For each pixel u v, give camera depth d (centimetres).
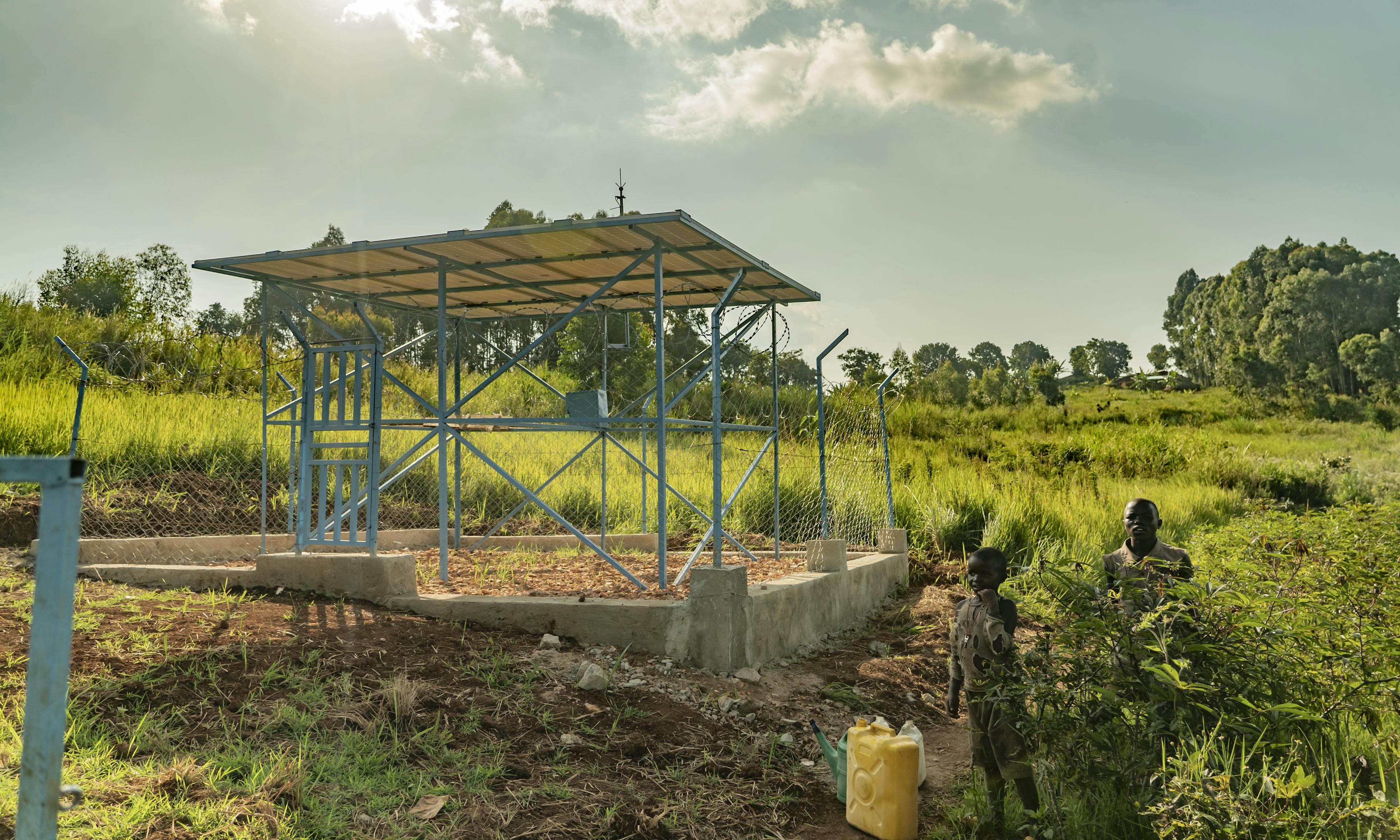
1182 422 4603
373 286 870
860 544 1145
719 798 464
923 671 748
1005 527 1287
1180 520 1541
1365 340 6356
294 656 532
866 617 923
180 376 1324
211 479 1021
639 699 561
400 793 415
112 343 1286
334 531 780
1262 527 646
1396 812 367
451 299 959
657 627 638
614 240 703
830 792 504
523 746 482
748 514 1369
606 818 419
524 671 566
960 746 613
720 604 640
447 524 843
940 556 1238
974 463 2242
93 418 1021
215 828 351
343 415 694
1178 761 373
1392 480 2195
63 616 191
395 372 1809
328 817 380
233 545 840
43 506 192
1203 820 347
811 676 696
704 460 1577
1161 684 412
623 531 1238
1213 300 9562
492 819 406
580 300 948
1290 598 507
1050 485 1762
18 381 1184
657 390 717
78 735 407
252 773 399
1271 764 431
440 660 563
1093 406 5194
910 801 442
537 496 794
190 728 439
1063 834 412
